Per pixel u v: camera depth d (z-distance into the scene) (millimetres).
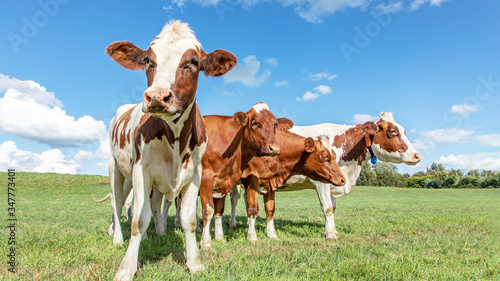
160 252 5199
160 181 4258
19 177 40156
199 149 4531
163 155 4160
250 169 7387
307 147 7316
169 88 3404
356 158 8797
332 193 8547
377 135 8891
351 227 8914
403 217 11531
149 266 4094
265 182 7496
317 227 9195
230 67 4402
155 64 3578
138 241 3896
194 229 4340
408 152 8562
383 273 4082
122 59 4133
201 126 4695
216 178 6707
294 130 9156
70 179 41594
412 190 47125
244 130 7102
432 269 4340
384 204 20969
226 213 14062
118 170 6352
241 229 8344
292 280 3725
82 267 3977
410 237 7070
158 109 3279
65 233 6234
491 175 69062
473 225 9188
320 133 8898
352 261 4543
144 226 3939
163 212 8367
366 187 47875
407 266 4328
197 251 4277
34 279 3576
